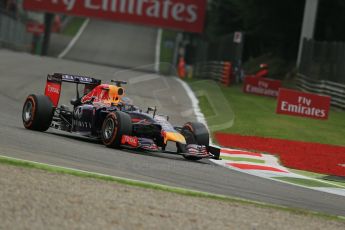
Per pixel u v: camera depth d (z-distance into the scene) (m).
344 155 63.12
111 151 45.91
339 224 31.30
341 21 169.75
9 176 31.67
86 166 38.34
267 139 67.94
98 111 48.84
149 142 46.03
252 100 112.44
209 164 48.38
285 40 183.88
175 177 39.31
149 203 30.23
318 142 70.50
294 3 174.88
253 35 191.88
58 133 53.94
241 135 69.00
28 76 105.81
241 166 50.12
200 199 32.88
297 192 40.66
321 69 122.94
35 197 28.36
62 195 29.39
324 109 90.31
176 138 46.03
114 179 34.84
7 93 83.38
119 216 27.17
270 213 31.67
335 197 41.03
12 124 55.34
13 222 24.50
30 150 41.22
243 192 37.62
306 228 29.39
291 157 58.09
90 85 52.69
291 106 90.06
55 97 52.91
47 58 169.25
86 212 27.09
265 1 175.88
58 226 24.69
